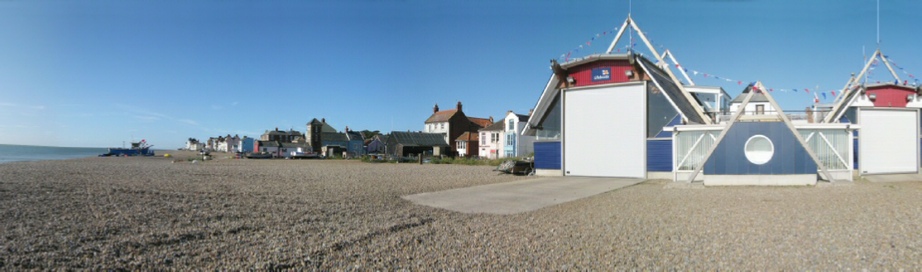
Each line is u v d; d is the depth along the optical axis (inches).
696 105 809.5
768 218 366.9
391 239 293.7
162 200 469.4
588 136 928.3
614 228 335.0
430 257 250.4
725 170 669.3
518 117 2452.0
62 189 567.5
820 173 700.7
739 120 709.3
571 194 590.2
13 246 243.1
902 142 871.7
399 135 2824.8
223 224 333.1
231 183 734.5
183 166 1464.1
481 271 225.8
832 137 703.1
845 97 859.4
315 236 297.0
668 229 327.3
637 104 879.1
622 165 887.7
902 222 340.2
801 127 689.6
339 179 872.9
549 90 988.6
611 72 904.3
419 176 983.0
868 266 225.9
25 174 918.4
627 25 901.8
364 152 3538.4
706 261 240.8
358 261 240.1
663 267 231.5
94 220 335.0
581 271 226.1
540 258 249.0
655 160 853.8
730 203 469.1
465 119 3176.7
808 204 450.6
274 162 2066.9
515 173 1029.2
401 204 484.1
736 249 264.2
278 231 312.0
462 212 431.2
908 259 235.9
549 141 981.8
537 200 527.2
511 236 307.4
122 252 242.4
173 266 221.1
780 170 658.8
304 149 3331.7
